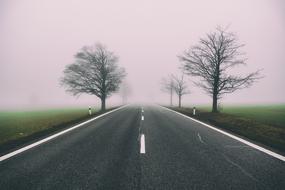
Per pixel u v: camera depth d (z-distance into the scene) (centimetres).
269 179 453
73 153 663
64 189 406
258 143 805
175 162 569
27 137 929
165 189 405
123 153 662
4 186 418
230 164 552
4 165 545
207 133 1031
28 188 409
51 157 618
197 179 452
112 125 1345
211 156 627
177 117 1888
